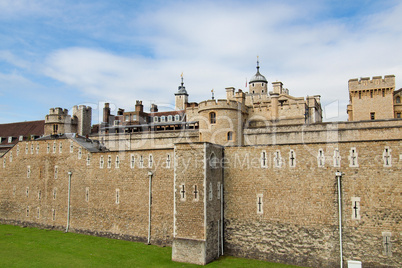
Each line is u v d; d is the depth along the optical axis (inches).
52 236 1653.5
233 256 1318.9
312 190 1226.6
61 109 2593.5
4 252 1416.1
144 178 1529.3
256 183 1321.4
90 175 1701.5
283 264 1227.9
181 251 1254.9
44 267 1237.7
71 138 1824.6
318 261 1187.3
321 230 1196.5
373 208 1135.6
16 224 1945.1
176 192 1295.5
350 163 1181.1
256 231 1298.0
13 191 1993.1
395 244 1096.8
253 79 2915.8
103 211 1635.1
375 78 1930.4
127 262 1261.1
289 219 1250.0
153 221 1482.5
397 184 1114.7
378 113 1923.0
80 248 1446.9
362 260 1130.0
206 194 1248.2
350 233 1155.3
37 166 1915.6
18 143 2012.8
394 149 1128.8
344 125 1562.5
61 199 1792.6
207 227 1239.5
